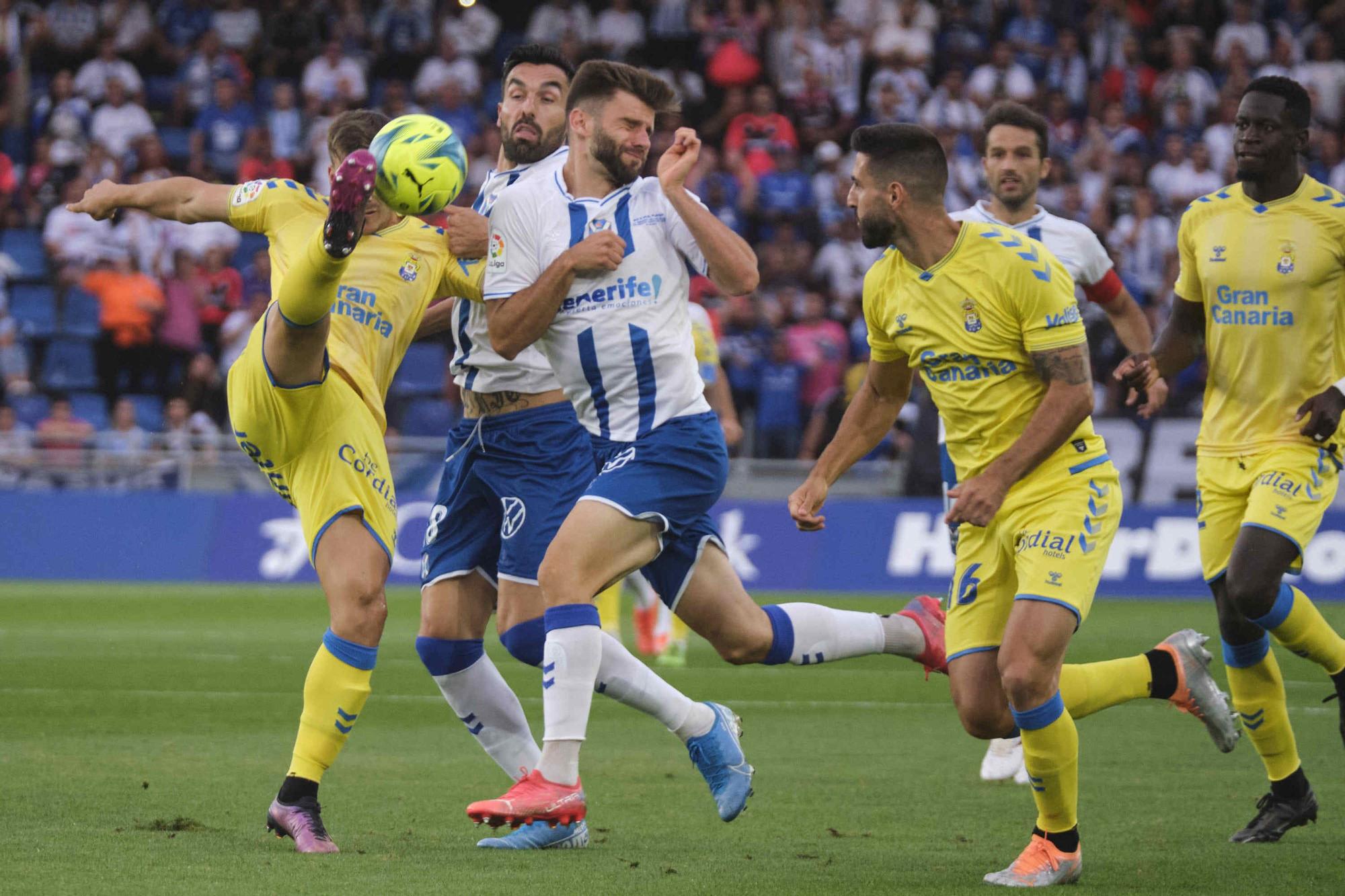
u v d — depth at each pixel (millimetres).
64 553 60844
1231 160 77062
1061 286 16625
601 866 16250
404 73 81500
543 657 19719
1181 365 21391
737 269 17625
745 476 59719
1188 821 19859
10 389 65188
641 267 17781
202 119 76625
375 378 18609
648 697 17875
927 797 21672
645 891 14875
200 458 61562
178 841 17203
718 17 83500
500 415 20359
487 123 78312
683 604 18750
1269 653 19391
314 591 57781
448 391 65688
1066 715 15992
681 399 17781
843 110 80562
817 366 64188
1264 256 20172
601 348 17719
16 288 70000
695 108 81188
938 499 58312
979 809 20656
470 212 19094
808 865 16609
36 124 76875
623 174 18125
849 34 80812
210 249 69438
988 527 17297
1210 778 23406
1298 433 20062
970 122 76625
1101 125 79125
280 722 28422
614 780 22969
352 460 17703
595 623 17250
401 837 18047
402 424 63531
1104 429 58312
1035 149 24766
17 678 34562
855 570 58000
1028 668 15930
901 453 61094
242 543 60938
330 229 15961
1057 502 16766
